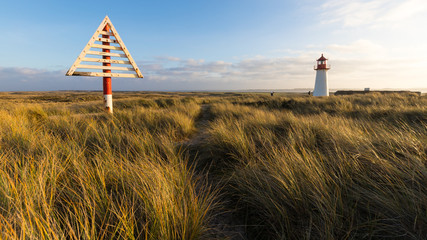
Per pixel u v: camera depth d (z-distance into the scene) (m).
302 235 1.52
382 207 1.62
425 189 1.69
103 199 1.65
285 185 1.85
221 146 3.52
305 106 11.54
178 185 2.06
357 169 2.11
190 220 1.54
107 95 6.42
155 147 3.46
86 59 5.84
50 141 3.16
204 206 1.79
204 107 13.58
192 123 6.31
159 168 2.27
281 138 3.76
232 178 2.46
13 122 4.23
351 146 2.81
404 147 2.52
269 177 2.16
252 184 2.15
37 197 1.58
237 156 3.07
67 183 1.97
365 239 1.42
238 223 1.80
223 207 1.96
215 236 1.62
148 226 1.48
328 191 1.83
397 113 6.29
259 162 2.70
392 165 2.10
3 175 1.77
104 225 1.48
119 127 4.86
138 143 3.37
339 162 2.29
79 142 3.52
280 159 2.41
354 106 10.23
